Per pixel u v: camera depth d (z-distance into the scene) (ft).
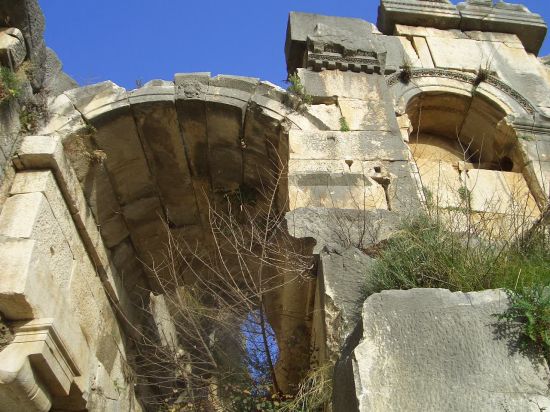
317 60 31.19
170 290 31.48
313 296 22.68
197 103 28.55
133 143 29.30
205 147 30.27
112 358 28.17
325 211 23.68
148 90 28.58
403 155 27.50
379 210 24.14
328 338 19.03
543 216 21.88
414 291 15.35
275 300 28.45
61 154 26.04
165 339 30.63
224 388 26.02
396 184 26.35
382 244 21.80
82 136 27.61
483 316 14.69
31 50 26.68
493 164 33.99
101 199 29.40
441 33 37.93
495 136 33.73
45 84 28.43
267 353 23.90
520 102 34.14
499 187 30.42
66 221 26.11
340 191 25.72
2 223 22.85
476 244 19.65
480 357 14.02
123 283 31.55
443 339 14.39
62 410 23.06
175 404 29.53
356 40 32.12
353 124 28.71
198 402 28.17
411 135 35.32
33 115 26.86
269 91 29.35
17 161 25.03
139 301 33.24
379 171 26.76
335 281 20.30
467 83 34.78
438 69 35.17
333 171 26.53
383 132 28.55
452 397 13.46
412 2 38.73
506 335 14.33
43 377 21.38
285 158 28.09
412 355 14.20
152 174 30.81
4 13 25.71
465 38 37.91
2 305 20.71
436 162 32.04
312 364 20.86
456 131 35.45
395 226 23.08
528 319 14.33
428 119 35.22
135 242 32.40
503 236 20.35
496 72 35.81
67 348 22.40
